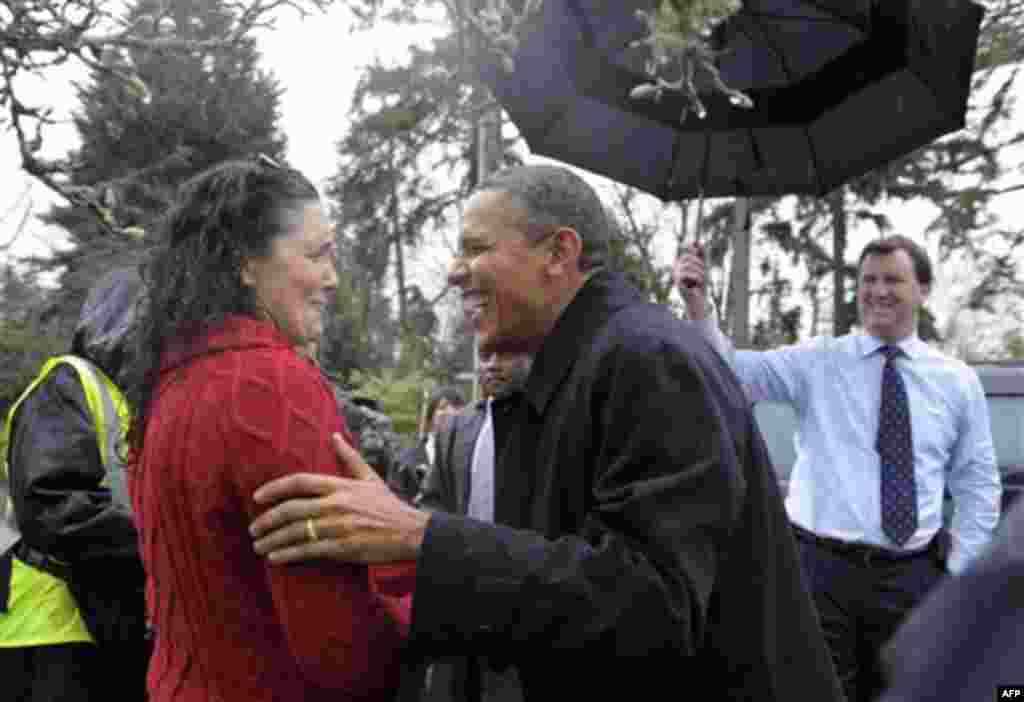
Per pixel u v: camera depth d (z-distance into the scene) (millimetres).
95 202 2387
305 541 1564
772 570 1781
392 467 4852
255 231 1796
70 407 2857
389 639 1652
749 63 3330
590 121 3432
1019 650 735
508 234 1913
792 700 1755
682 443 1652
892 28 3172
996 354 17094
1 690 2895
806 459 3867
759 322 22906
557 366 1854
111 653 2932
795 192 3674
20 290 9141
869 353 3826
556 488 1793
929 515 3707
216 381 1672
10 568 2924
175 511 1677
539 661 1644
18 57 2180
